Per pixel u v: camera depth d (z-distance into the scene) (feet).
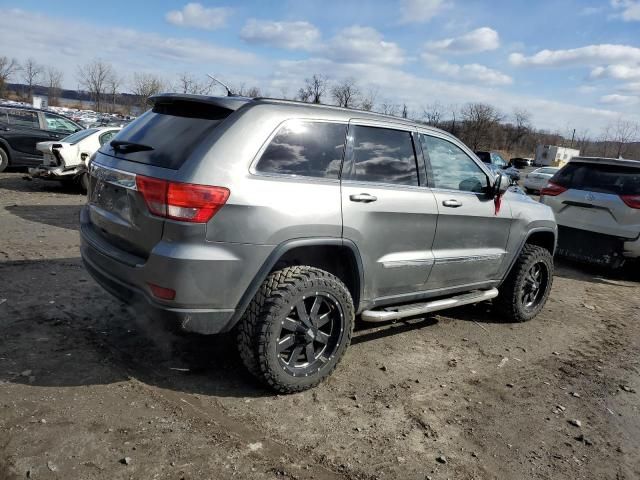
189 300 9.73
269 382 10.75
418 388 12.14
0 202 30.01
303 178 10.91
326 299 11.23
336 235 11.23
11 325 12.95
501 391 12.46
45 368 11.07
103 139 35.76
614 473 9.66
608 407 12.17
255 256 10.11
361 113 12.41
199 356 12.34
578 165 26.25
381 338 14.96
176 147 10.37
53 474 8.00
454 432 10.46
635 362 15.07
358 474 8.84
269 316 10.40
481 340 15.62
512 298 16.94
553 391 12.72
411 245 13.02
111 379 10.93
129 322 13.78
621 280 25.81
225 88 12.62
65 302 14.74
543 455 10.00
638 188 23.84
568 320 18.44
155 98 11.94
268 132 10.58
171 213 9.59
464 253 14.57
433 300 14.75
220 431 9.55
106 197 11.27
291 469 8.75
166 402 10.31
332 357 11.51
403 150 13.07
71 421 9.34
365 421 10.48
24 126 41.60
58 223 25.44
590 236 24.98
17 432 8.88
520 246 16.58
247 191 9.99
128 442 8.94
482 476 9.18
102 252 10.94
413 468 9.18
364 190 11.80
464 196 14.38
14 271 17.10
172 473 8.31
